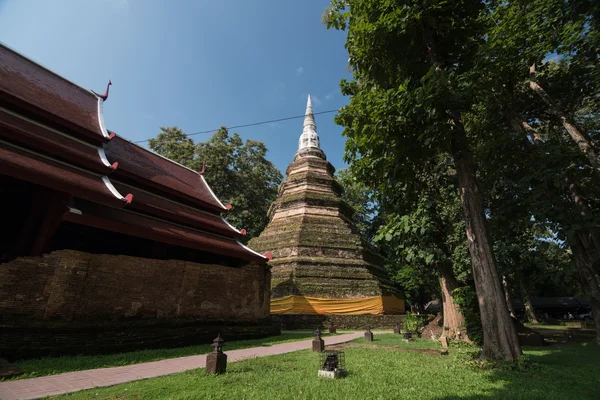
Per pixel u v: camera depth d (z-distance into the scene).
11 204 11.98
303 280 23.05
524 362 8.03
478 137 16.31
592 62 11.86
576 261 14.05
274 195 39.19
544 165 11.47
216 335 13.33
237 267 16.42
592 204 14.64
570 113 15.07
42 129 10.69
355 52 11.33
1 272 8.41
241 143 37.00
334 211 29.09
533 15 11.93
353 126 10.97
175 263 12.61
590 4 9.91
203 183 19.14
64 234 13.15
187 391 5.76
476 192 9.88
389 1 9.58
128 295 10.82
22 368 7.27
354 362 8.98
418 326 18.25
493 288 8.98
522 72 14.27
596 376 7.30
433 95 8.48
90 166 10.93
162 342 11.19
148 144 31.72
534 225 14.77
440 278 15.34
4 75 11.12
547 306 47.78
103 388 5.99
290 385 6.21
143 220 12.37
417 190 13.45
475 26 10.44
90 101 14.16
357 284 23.64
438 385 6.38
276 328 16.62
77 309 9.49
